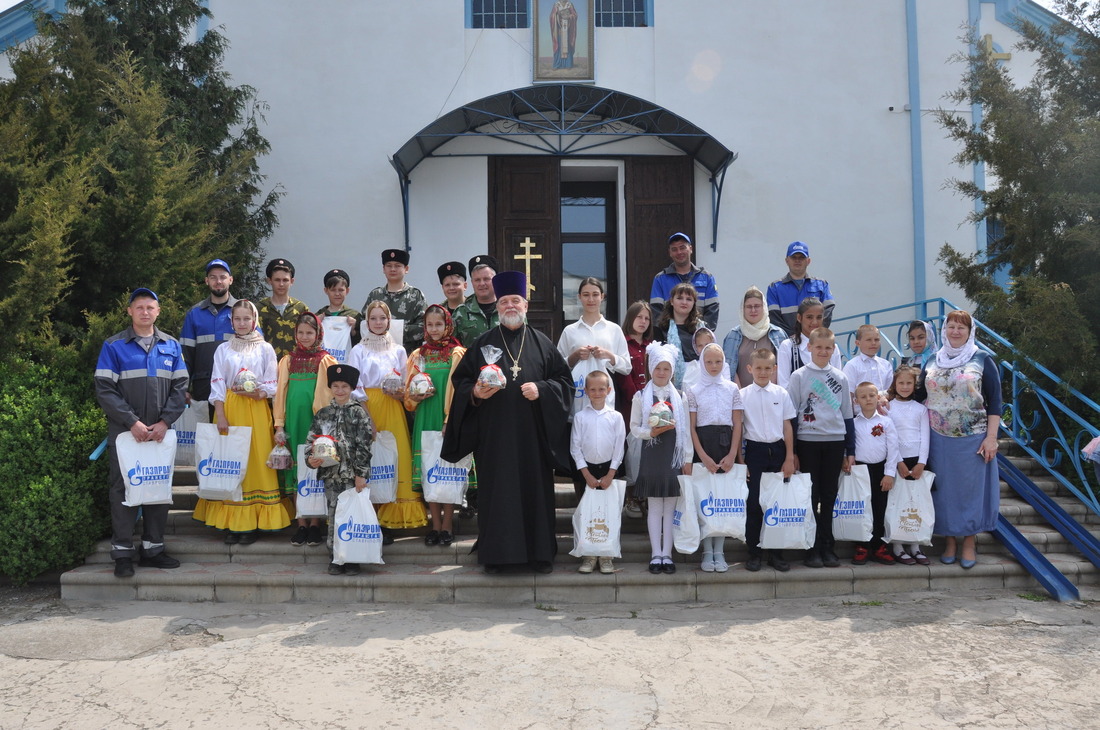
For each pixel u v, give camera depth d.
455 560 6.14
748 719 3.86
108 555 6.21
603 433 5.80
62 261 6.48
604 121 10.39
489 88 10.20
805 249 7.55
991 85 7.51
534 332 6.10
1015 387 7.24
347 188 10.11
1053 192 6.95
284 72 10.12
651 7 10.35
